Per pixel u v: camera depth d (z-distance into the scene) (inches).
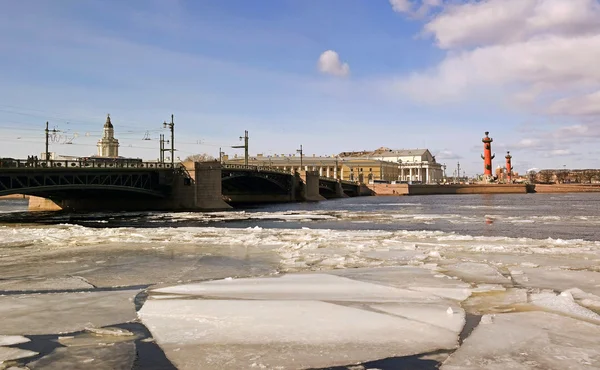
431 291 618.5
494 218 2170.3
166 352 409.7
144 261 900.0
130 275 765.3
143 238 1286.9
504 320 485.7
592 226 1749.5
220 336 447.5
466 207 3395.7
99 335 458.3
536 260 866.8
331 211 2955.2
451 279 693.9
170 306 549.3
